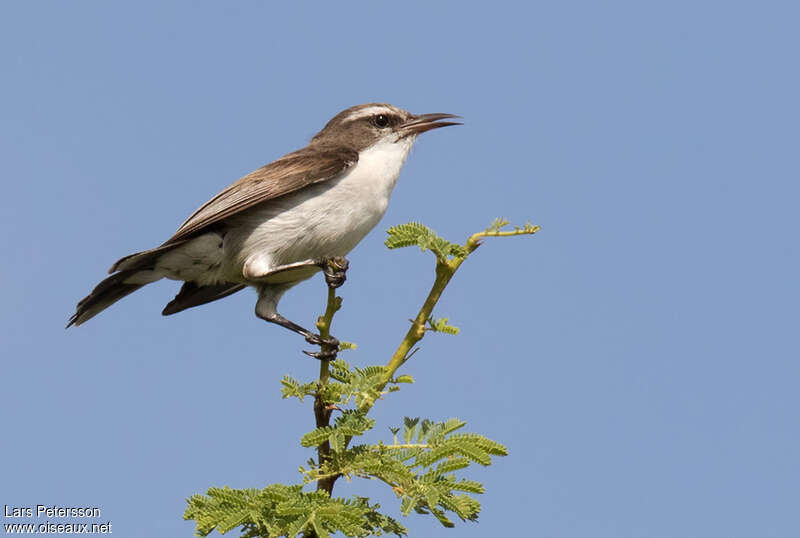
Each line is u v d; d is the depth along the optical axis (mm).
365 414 7887
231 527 6832
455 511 7039
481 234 8164
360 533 6914
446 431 7699
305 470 7539
